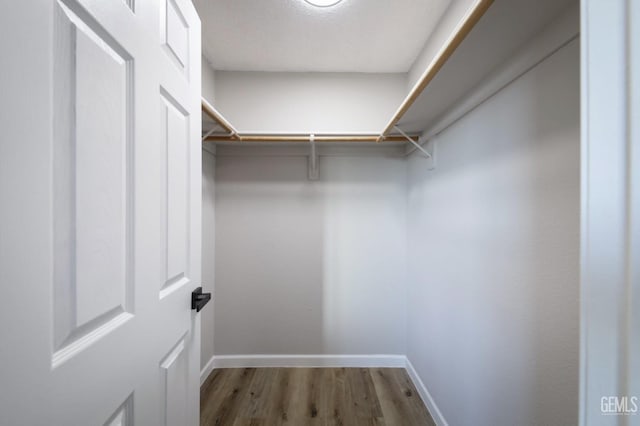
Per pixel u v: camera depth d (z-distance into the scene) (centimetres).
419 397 175
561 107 74
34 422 35
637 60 28
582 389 32
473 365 117
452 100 124
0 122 32
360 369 209
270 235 214
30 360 35
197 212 89
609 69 29
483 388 109
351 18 144
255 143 207
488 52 87
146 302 60
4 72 32
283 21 146
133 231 56
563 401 73
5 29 32
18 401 33
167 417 70
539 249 81
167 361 71
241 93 200
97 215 47
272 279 215
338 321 215
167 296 70
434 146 157
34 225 36
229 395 177
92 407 45
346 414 160
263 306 214
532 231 84
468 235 121
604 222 30
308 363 213
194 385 86
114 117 51
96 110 47
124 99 54
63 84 41
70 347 41
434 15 142
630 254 28
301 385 188
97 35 47
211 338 207
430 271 165
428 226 169
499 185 100
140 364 58
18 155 34
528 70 85
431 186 164
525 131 87
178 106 77
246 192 214
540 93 81
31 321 35
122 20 52
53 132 39
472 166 118
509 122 94
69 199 42
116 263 52
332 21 147
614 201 29
